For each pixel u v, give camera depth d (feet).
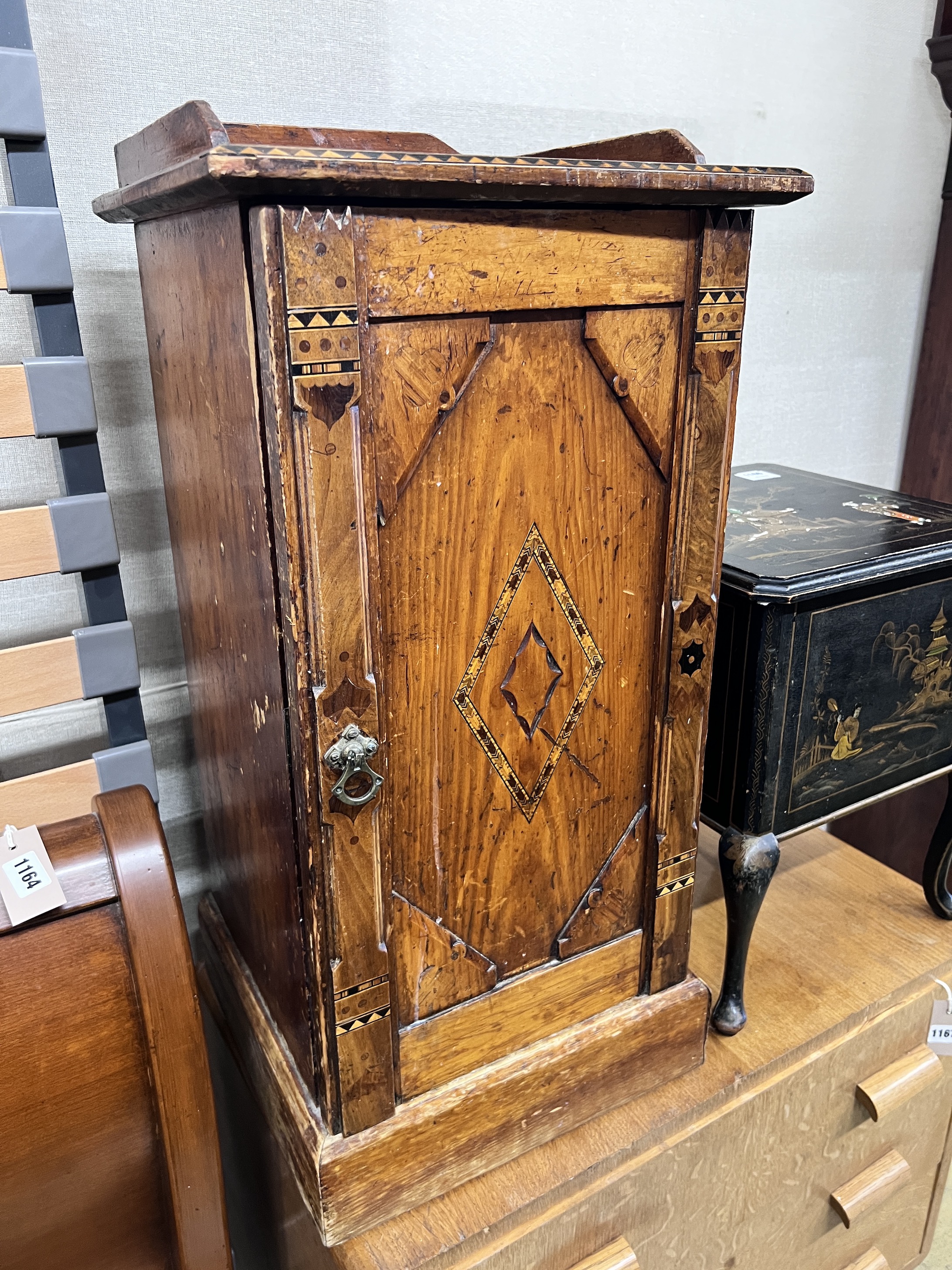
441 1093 2.50
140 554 3.26
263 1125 2.93
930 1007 3.44
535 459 2.13
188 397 2.30
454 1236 2.43
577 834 2.57
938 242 5.16
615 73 3.81
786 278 4.66
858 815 5.76
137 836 2.27
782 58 4.24
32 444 2.99
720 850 2.97
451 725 2.23
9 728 3.16
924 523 3.26
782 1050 3.04
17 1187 2.12
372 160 1.60
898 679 3.07
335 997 2.22
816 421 5.11
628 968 2.82
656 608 2.49
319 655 1.93
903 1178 3.50
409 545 2.01
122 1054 2.20
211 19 2.92
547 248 1.95
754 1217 3.19
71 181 2.84
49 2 2.67
